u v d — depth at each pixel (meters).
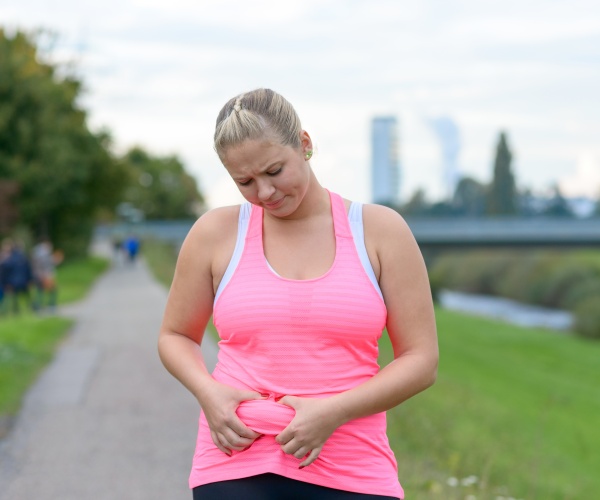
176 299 3.25
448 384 22.61
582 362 42.47
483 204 177.75
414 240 3.12
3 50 57.34
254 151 2.84
